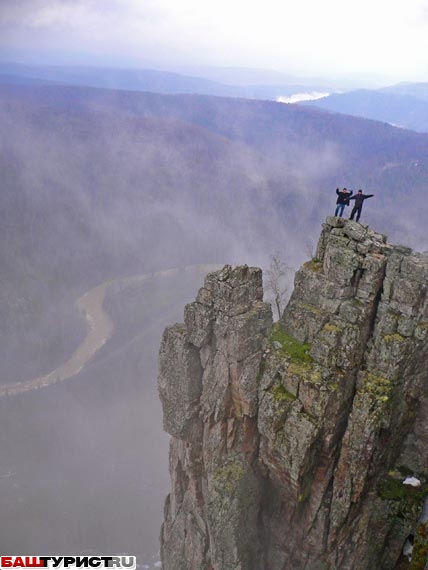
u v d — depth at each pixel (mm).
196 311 43094
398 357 37969
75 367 188125
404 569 40344
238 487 41594
